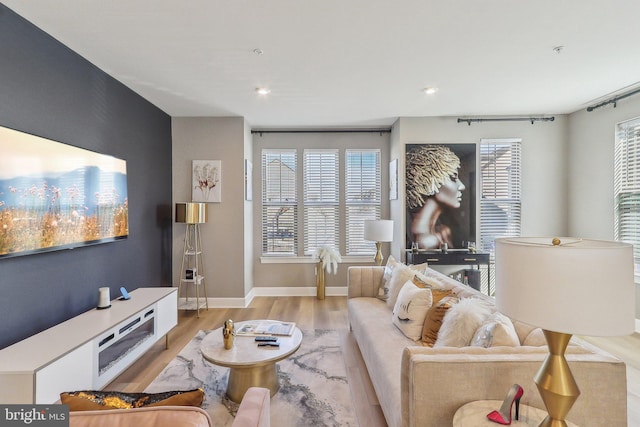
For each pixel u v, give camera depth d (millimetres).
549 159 4289
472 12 1996
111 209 2861
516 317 937
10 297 1956
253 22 2094
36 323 2139
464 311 1767
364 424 1893
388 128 4852
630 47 2443
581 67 2801
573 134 4164
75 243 2418
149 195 3648
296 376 2439
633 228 3412
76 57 2516
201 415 748
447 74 2938
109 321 2271
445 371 1221
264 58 2604
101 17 2037
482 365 1226
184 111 3996
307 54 2539
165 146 4035
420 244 4297
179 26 2143
